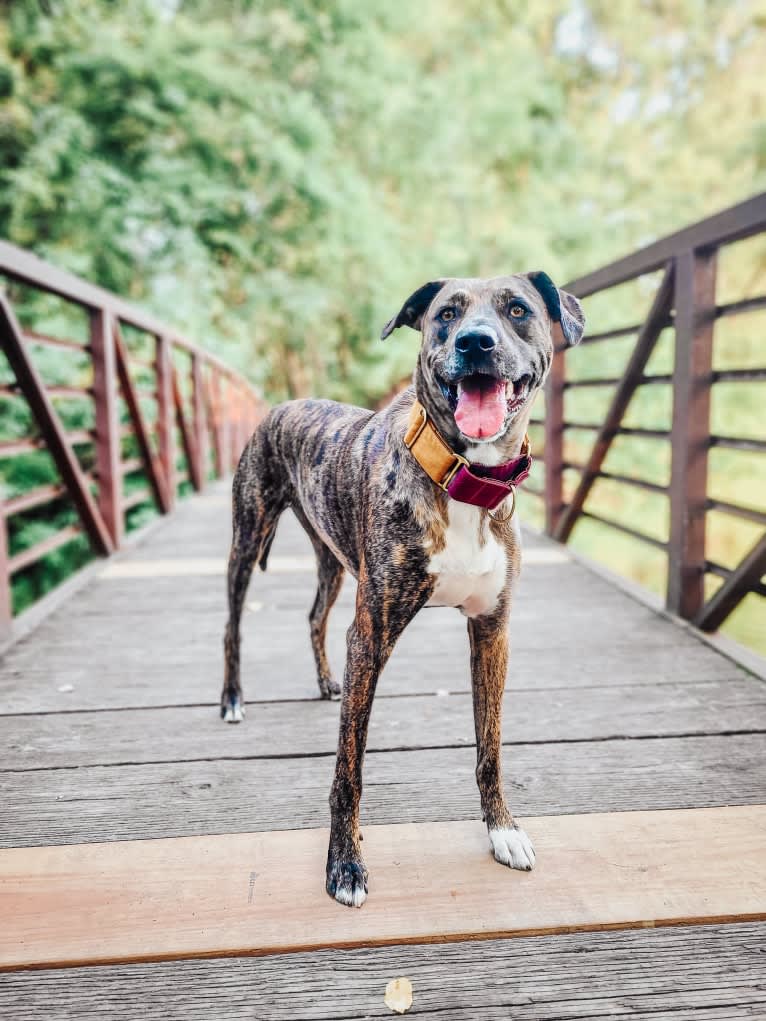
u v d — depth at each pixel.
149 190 10.52
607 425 4.18
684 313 3.15
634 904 1.54
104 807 1.90
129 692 2.61
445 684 2.66
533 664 2.81
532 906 1.53
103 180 10.09
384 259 14.13
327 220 13.04
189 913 1.52
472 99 16.88
